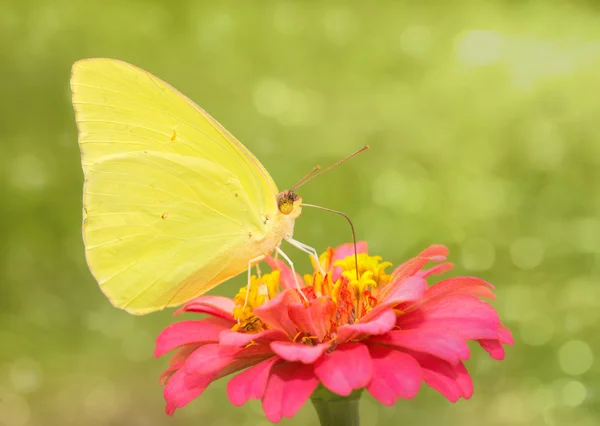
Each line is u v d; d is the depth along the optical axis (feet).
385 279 0.75
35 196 1.60
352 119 1.80
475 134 1.76
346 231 1.53
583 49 2.01
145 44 2.01
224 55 2.02
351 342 0.72
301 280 0.79
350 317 0.74
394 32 2.20
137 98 0.77
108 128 0.77
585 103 1.81
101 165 0.76
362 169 1.67
